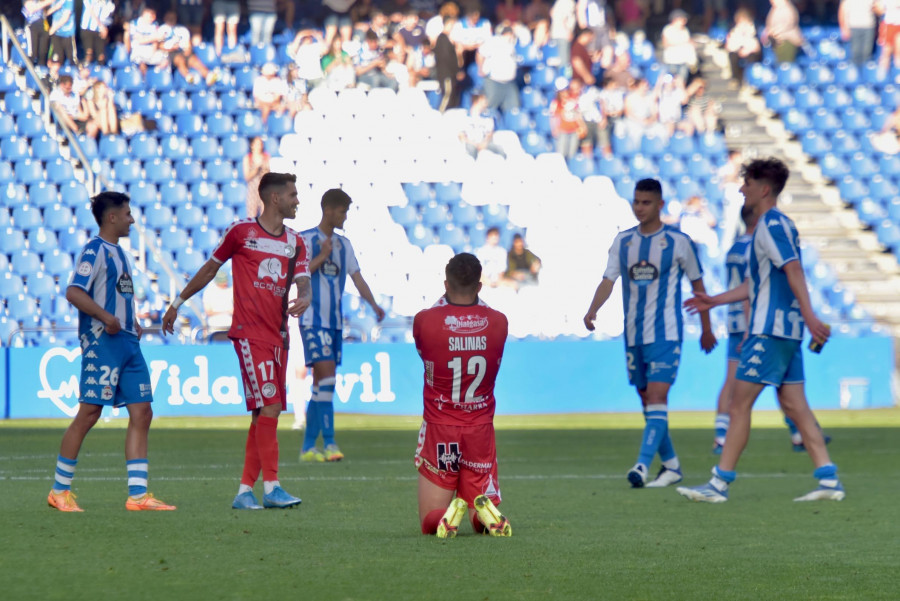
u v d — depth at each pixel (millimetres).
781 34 88438
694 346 62594
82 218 74625
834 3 92688
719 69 90250
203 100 82500
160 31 83062
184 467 33188
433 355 18891
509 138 80625
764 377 25719
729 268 37812
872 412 60781
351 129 80938
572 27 84688
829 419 56406
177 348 57188
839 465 35281
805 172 83438
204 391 57250
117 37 84000
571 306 69125
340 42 83125
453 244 75500
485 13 90438
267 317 23359
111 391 22516
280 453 39500
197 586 14281
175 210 76500
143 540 18297
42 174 76562
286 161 79375
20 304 68750
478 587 14398
